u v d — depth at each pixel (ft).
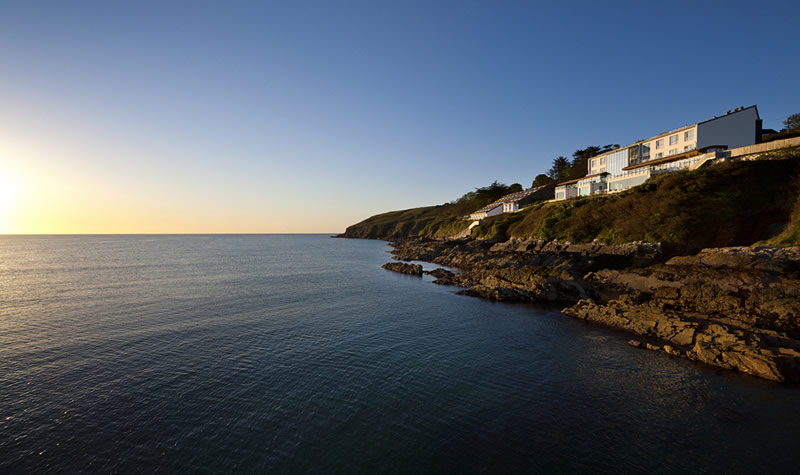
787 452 44.34
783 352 66.95
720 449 45.19
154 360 75.41
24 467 42.65
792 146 163.94
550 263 187.73
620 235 188.24
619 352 78.84
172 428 50.78
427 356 77.87
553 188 363.15
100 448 46.37
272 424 51.83
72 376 67.36
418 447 46.47
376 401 58.34
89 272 220.23
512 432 49.49
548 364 72.90
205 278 196.44
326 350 81.61
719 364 69.67
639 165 244.42
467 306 125.49
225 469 42.60
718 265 127.03
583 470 41.88
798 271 103.35
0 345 83.87
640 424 50.98
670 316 88.74
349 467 42.83
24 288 159.94
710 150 201.77
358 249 479.00
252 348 82.84
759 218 152.56
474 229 361.51
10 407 56.03
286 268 249.34
